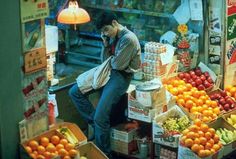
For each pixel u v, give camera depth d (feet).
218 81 20.94
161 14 21.53
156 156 19.24
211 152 16.99
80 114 21.62
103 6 23.08
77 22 19.15
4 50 13.97
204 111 19.03
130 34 18.95
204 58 21.40
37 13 14.66
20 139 14.94
